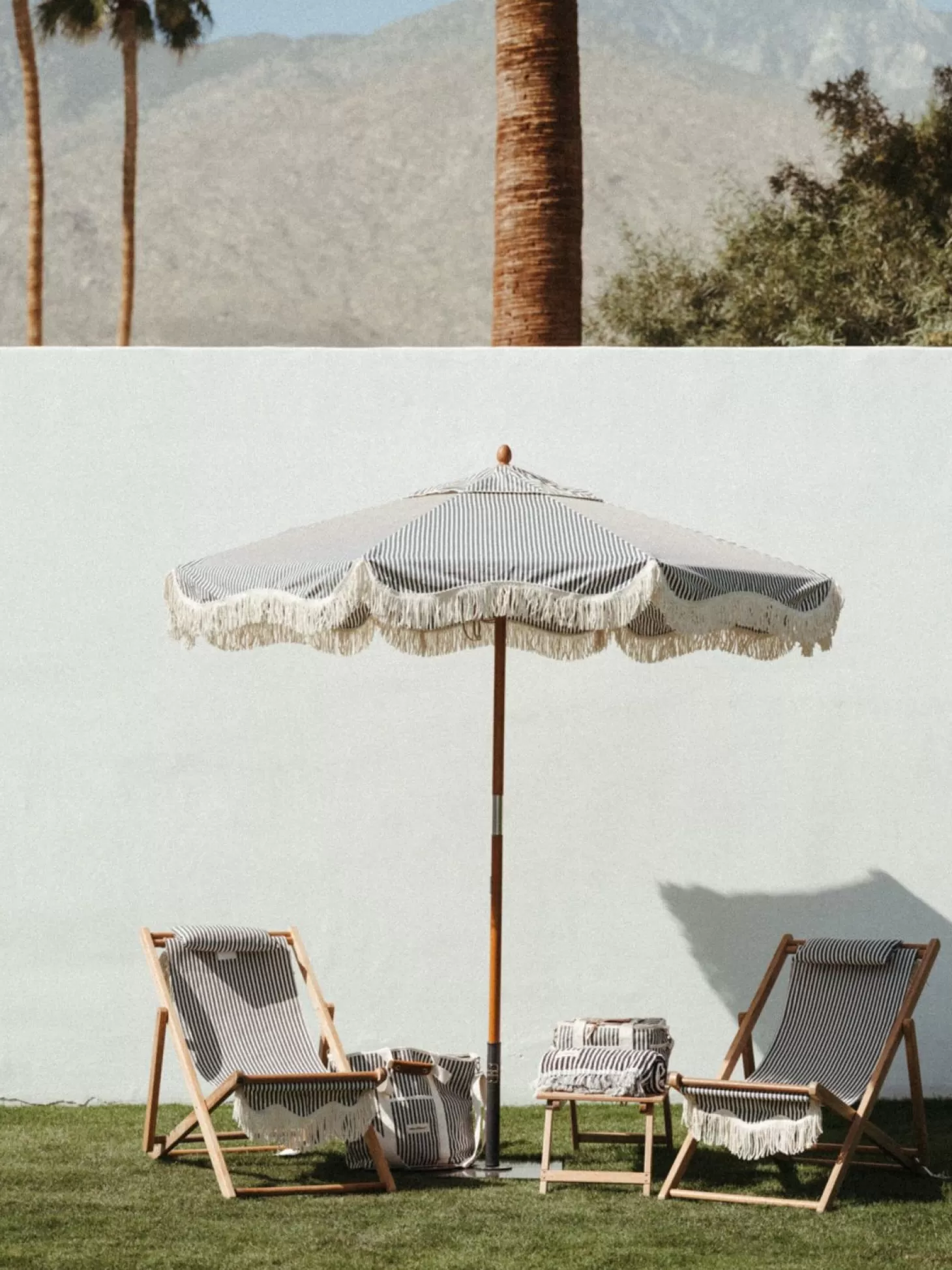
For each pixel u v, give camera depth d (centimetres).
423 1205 617
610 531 626
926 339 2480
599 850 838
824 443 849
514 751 841
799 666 842
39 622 845
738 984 830
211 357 855
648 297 2773
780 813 838
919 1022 836
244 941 700
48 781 841
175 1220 585
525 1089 830
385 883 837
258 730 842
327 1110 637
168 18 3875
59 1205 604
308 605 610
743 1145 629
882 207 2631
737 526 848
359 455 855
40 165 3550
